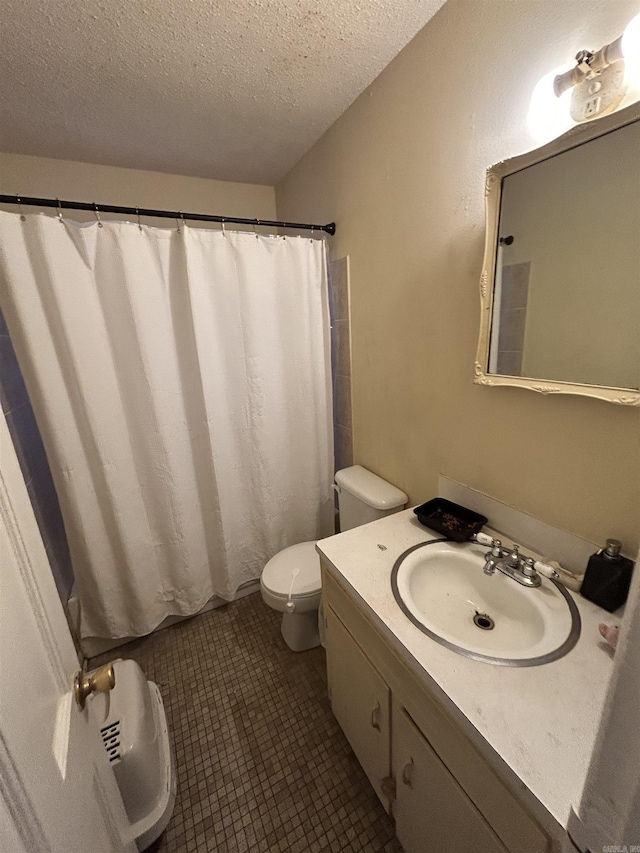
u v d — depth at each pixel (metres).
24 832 0.37
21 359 1.31
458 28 0.98
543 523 1.00
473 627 0.96
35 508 1.49
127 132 1.58
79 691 0.61
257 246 1.62
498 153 0.95
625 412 0.79
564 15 0.76
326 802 1.14
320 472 2.04
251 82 1.29
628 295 0.75
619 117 0.70
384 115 1.29
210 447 1.69
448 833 0.78
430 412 1.34
